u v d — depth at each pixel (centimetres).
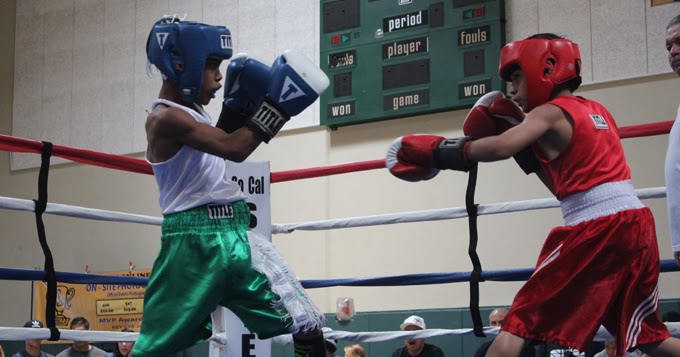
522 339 235
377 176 829
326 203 849
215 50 244
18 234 1017
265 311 245
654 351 246
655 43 722
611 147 247
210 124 252
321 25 856
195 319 241
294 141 871
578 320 234
